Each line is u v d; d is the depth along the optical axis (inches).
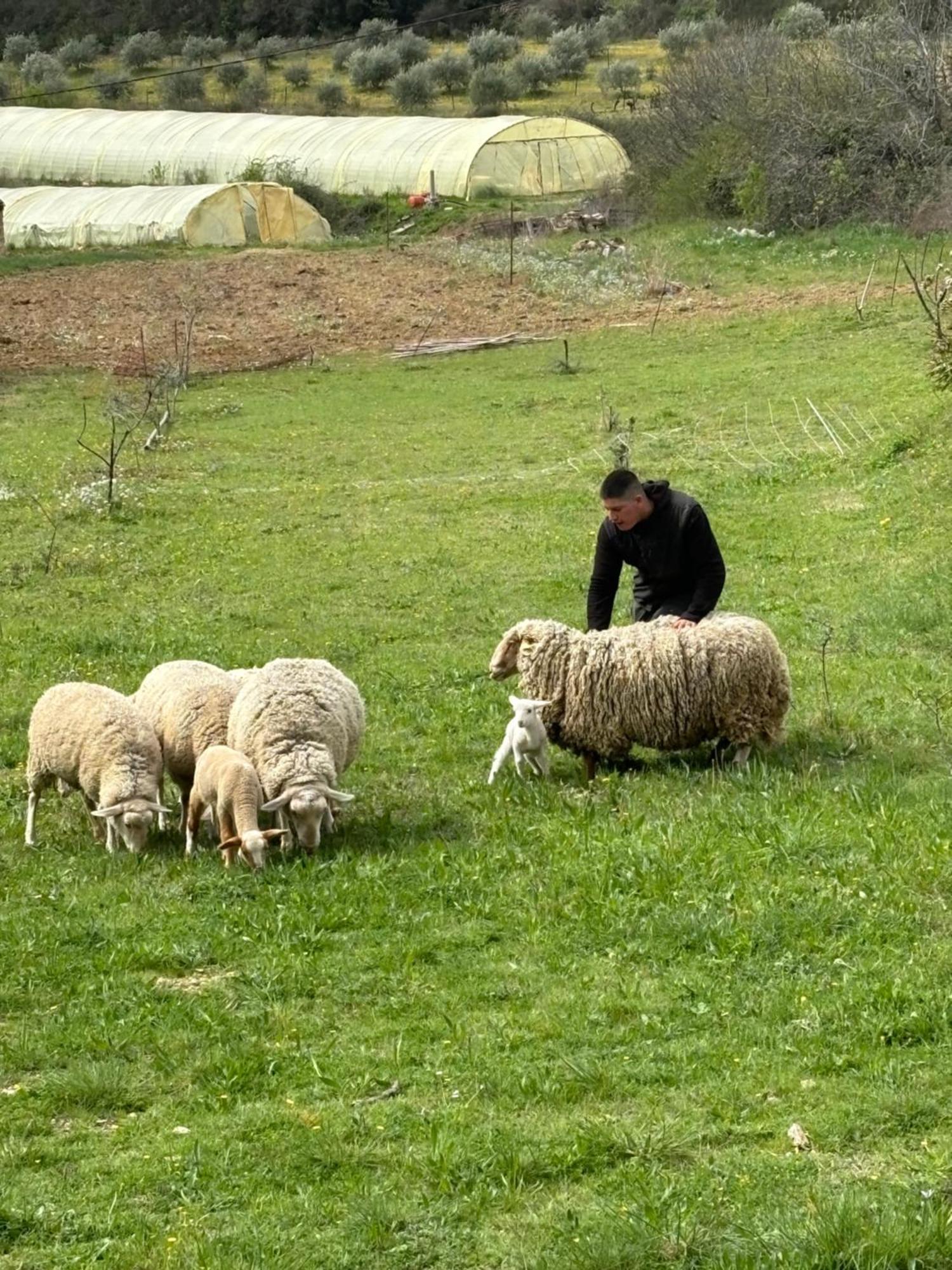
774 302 1272.1
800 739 391.9
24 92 3351.4
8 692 480.1
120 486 807.1
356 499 770.2
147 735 351.6
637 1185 206.8
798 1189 204.4
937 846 309.9
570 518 703.1
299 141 2212.1
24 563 661.9
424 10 3560.5
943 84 1565.0
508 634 385.4
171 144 2258.9
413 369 1157.7
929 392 864.9
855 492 690.8
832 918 283.4
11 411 1051.3
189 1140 223.0
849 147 1569.9
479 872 316.5
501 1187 209.3
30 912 309.4
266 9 3607.3
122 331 1332.4
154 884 324.2
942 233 1424.7
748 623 374.0
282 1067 244.7
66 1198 210.5
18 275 1609.3
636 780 369.7
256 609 577.9
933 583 531.2
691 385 1001.5
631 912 293.0
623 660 370.6
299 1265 194.2
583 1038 247.6
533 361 1151.0
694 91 1840.6
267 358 1222.3
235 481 828.0
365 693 462.0
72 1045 252.7
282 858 332.5
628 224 1754.4
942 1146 212.1
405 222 1940.2
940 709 412.2
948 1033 242.7
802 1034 244.1
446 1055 244.5
